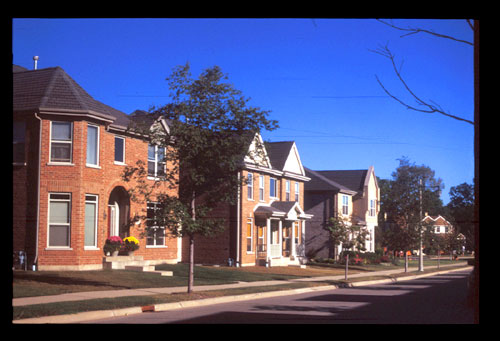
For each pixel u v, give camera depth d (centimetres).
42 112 2511
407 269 4759
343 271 4122
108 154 2827
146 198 2036
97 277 2348
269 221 3888
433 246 4691
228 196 2025
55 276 2275
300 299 2064
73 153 2555
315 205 5247
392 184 4634
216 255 3722
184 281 2491
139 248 3041
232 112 1948
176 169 2033
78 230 2544
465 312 1590
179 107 1923
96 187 2655
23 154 2548
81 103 2575
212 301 1903
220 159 1948
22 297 1720
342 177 5931
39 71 2730
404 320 1387
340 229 3409
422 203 4444
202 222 1978
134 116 2988
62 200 2547
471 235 3434
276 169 4272
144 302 1677
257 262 3875
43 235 2509
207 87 1948
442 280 3578
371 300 2012
